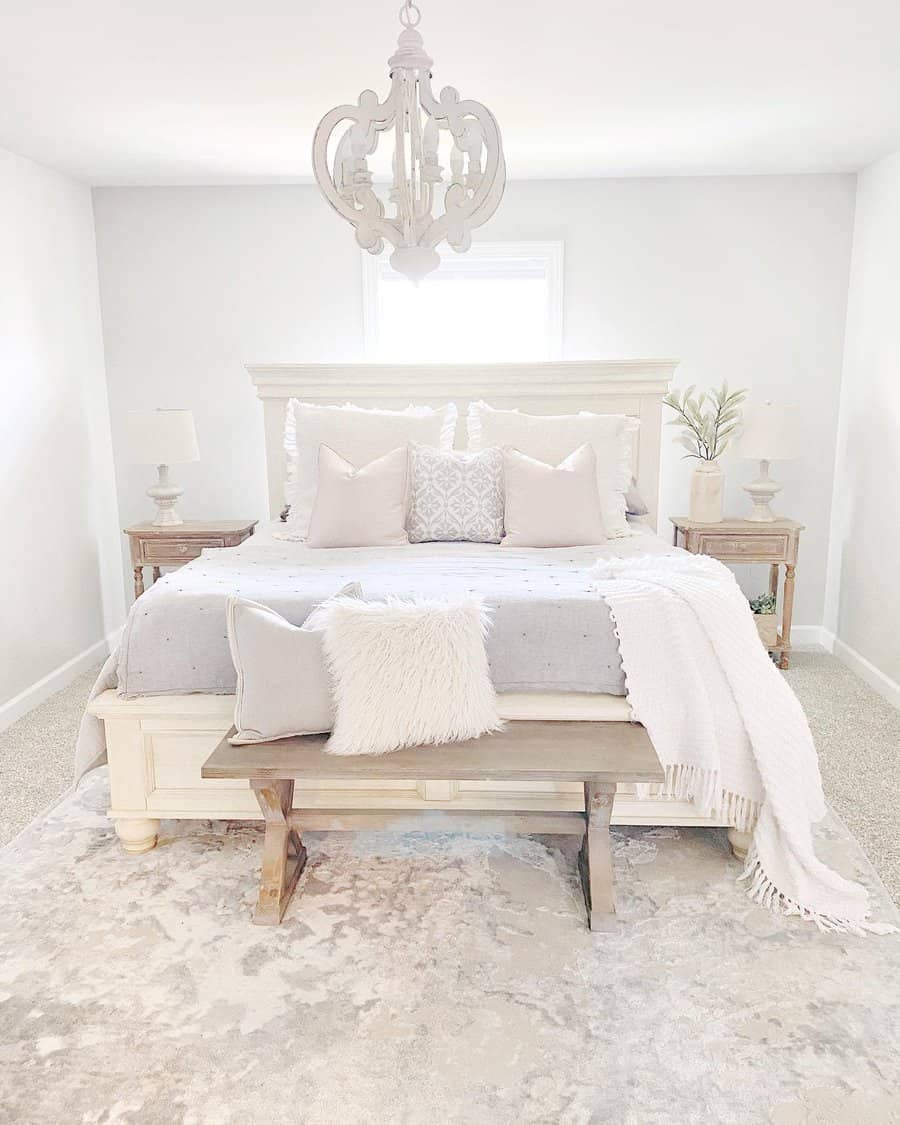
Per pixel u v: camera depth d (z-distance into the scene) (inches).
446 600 89.7
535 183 168.1
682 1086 62.7
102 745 97.1
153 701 93.2
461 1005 71.4
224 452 179.0
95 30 92.6
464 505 129.8
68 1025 69.5
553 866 94.0
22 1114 60.7
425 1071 64.2
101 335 174.4
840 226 167.2
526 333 177.9
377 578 103.6
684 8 89.0
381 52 99.9
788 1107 60.7
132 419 157.9
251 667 83.0
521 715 88.7
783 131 135.0
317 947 79.5
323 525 126.3
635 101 119.7
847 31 95.4
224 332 174.7
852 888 85.2
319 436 137.1
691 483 165.5
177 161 149.6
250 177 162.4
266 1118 60.1
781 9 89.4
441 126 75.9
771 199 167.0
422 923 83.3
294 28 92.7
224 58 101.3
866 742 128.5
